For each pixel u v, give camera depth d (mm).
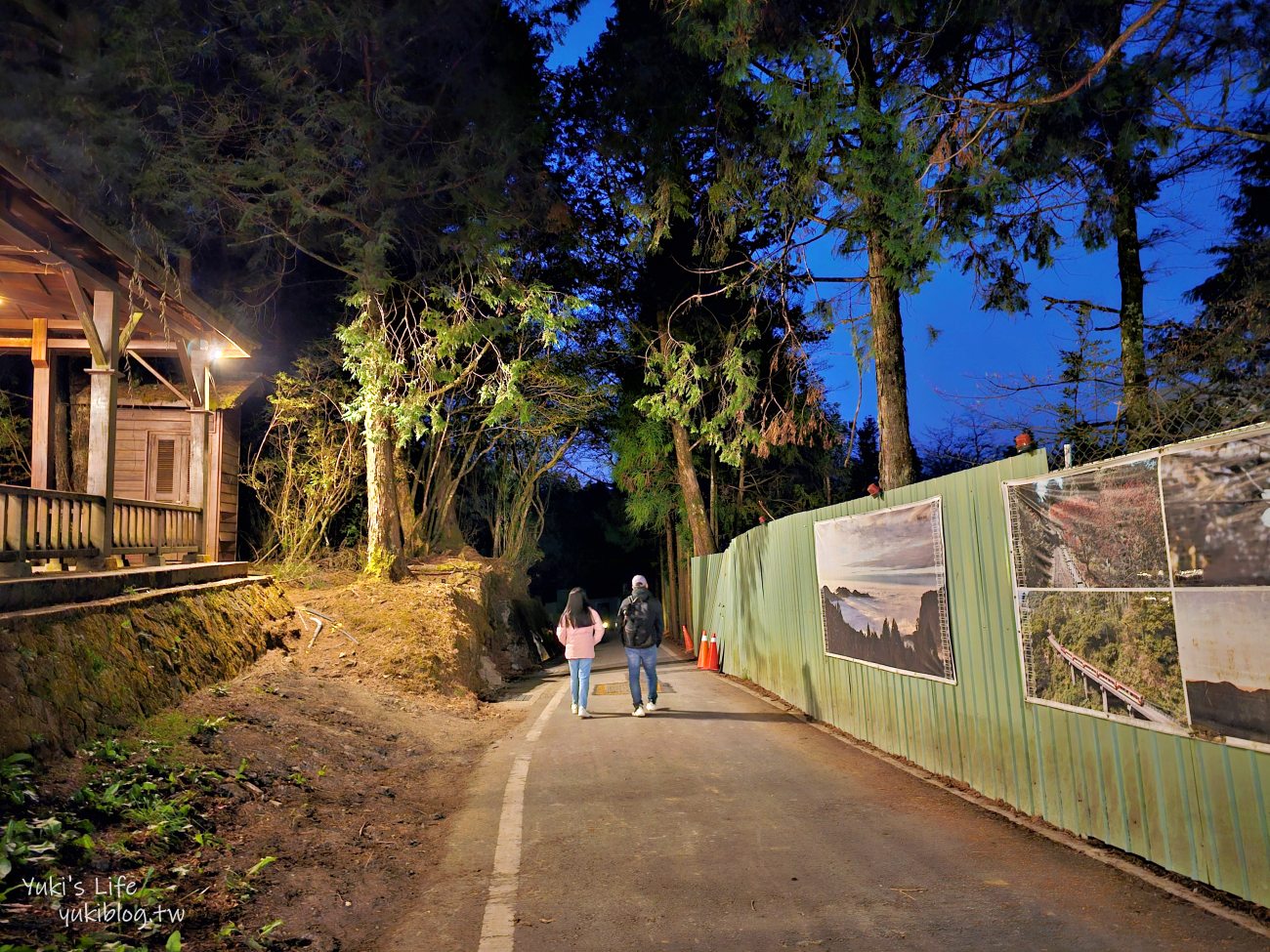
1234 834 4148
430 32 13164
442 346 14797
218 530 12961
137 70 11250
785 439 13312
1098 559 5062
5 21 10422
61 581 7309
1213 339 8305
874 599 8531
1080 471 5203
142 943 3814
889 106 9516
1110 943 3830
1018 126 9289
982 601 6473
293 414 17906
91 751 5852
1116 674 4938
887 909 4402
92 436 9102
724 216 13359
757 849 5480
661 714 11125
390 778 7867
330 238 15203
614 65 14469
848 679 9453
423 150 14297
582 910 4586
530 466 27047
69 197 7836
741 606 15711
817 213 11398
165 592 9359
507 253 15430
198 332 11805
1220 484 4141
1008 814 5961
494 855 5586
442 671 13266
